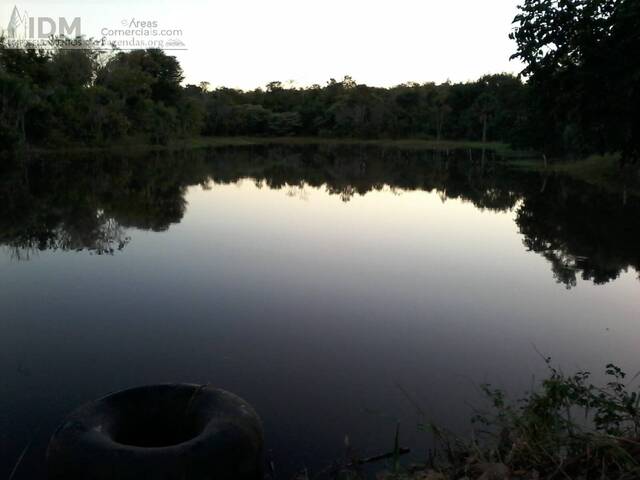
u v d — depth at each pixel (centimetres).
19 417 439
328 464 382
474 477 319
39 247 1030
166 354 562
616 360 563
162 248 1028
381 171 3098
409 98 7338
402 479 328
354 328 639
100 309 691
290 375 519
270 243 1084
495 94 6219
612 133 389
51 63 4109
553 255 1019
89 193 1831
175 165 3198
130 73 4659
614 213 1552
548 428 338
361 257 977
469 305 726
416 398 477
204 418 367
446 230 1268
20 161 2795
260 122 7600
